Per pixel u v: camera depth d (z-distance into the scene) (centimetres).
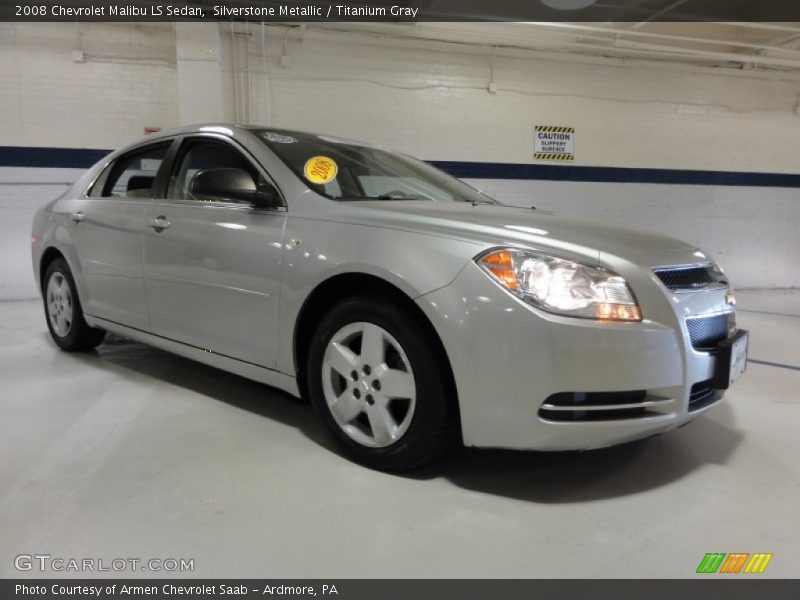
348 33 631
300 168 233
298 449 211
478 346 168
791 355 395
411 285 176
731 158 773
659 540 158
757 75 757
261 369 225
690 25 716
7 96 571
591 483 191
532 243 175
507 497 180
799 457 216
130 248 275
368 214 200
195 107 598
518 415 167
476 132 684
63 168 592
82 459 199
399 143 664
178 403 258
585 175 726
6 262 586
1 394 267
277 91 629
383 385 188
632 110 730
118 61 595
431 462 188
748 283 807
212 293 237
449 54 664
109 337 388
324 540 154
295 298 206
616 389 166
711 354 187
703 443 229
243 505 171
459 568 144
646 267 177
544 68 693
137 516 163
